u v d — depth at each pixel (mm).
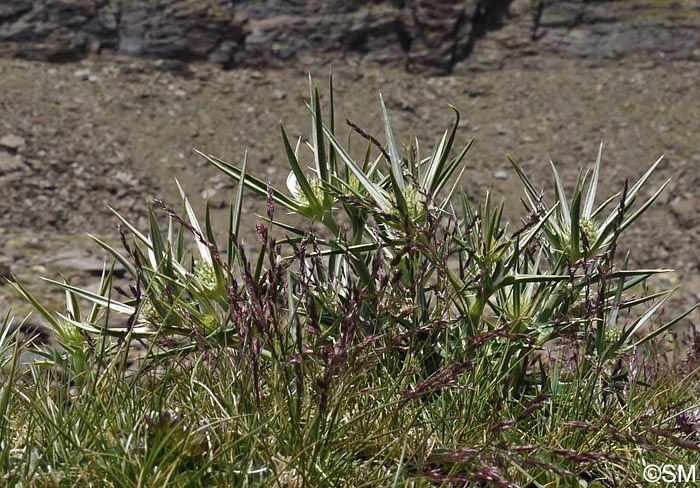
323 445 503
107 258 1536
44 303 1209
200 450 497
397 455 520
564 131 2826
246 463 493
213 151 2541
